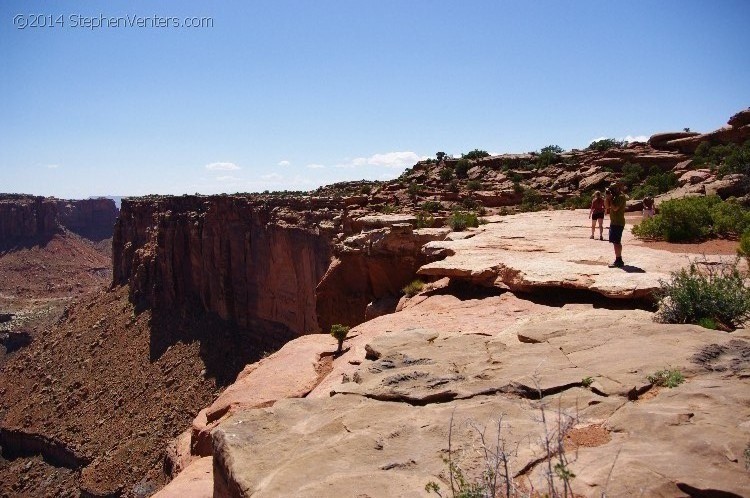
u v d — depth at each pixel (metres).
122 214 110.00
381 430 5.36
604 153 52.09
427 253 19.09
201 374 60.50
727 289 8.50
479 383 6.34
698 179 33.56
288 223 60.16
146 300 86.62
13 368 87.50
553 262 14.12
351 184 84.94
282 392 10.09
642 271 12.44
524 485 4.16
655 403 5.20
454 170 63.94
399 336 9.18
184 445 10.70
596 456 4.39
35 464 56.12
